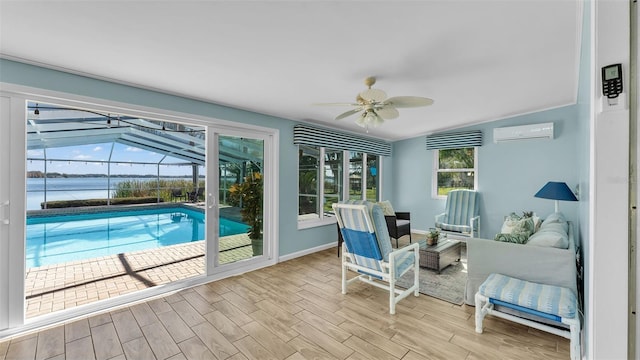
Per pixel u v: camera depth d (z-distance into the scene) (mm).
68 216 7047
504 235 2475
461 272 3537
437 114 4309
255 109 3650
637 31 863
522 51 2197
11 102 2133
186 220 7586
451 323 2287
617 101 887
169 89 2869
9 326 2119
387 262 2566
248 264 3648
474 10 1639
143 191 8672
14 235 2150
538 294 1906
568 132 4156
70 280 3230
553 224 2896
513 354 1873
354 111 2736
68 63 2223
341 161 5168
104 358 1862
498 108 4078
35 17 1592
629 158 889
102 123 5629
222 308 2562
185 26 1727
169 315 2432
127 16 1604
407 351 1916
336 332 2160
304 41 1945
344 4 1538
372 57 2221
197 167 10031
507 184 4762
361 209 2455
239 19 1661
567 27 1844
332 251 4602
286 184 4125
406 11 1623
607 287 929
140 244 5230
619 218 906
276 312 2486
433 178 5785
